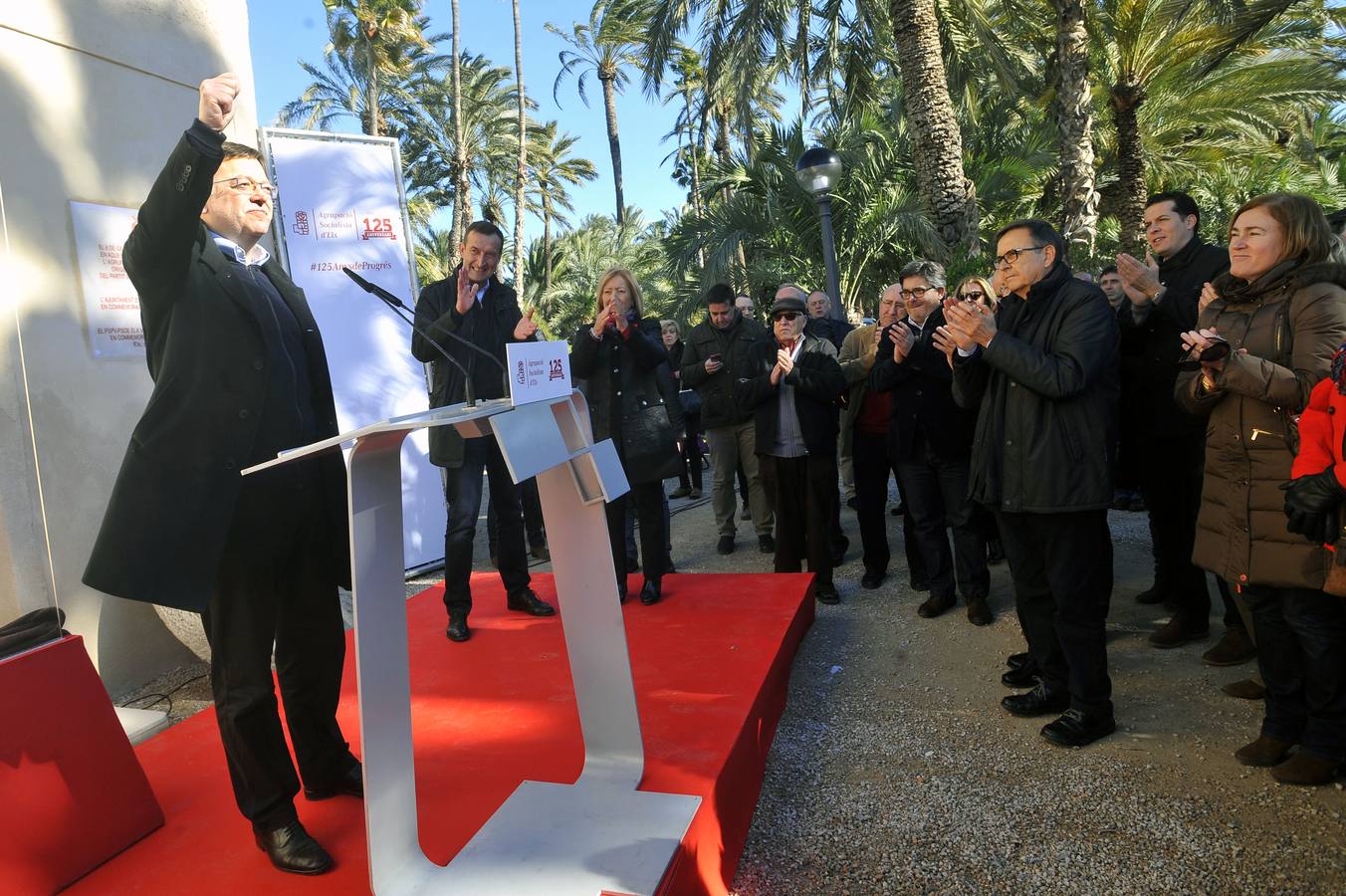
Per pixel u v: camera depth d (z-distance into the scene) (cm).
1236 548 256
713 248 1487
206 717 310
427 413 194
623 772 235
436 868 193
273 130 553
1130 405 383
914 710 331
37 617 239
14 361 351
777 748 312
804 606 412
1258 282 257
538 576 495
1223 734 289
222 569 204
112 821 221
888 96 1962
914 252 1504
